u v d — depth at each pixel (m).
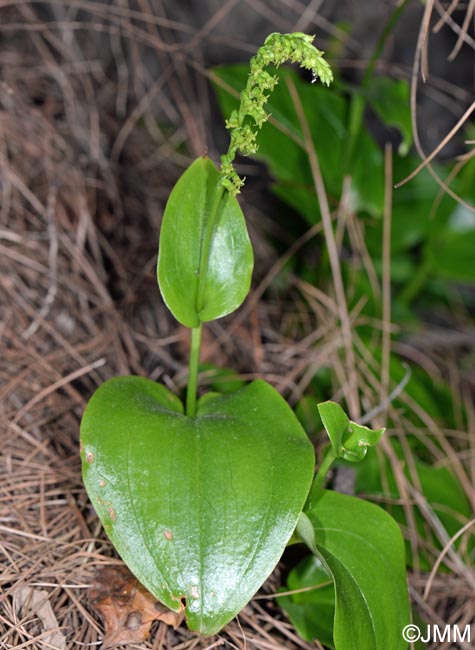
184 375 0.51
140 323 0.53
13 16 0.58
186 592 0.38
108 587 0.42
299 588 0.43
